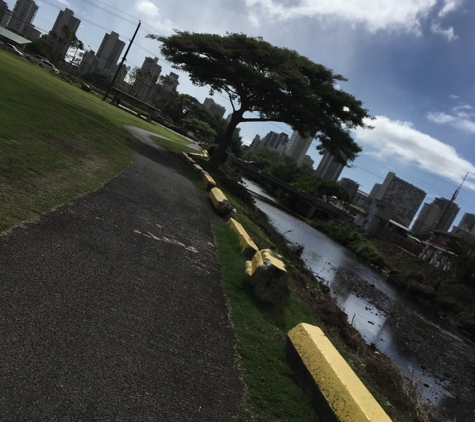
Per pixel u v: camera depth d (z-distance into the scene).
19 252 3.98
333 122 25.80
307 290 11.23
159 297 4.66
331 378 3.80
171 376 3.33
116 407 2.68
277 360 4.48
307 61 25.34
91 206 6.42
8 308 3.12
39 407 2.38
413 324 20.62
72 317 3.42
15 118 9.32
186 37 23.61
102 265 4.67
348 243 48.47
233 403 3.38
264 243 12.50
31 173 6.37
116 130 19.16
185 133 65.94
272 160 123.94
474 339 26.33
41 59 52.78
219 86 27.19
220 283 6.25
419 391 10.62
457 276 41.78
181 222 8.71
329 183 81.75
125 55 48.34
